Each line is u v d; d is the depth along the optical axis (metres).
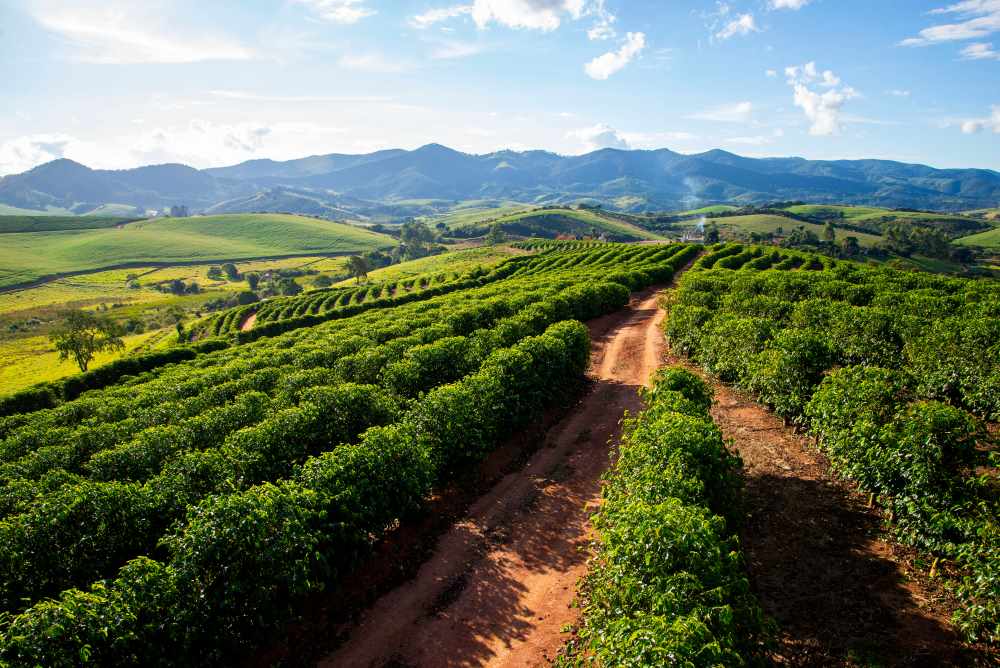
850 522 13.52
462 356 25.12
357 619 12.36
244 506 11.27
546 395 22.64
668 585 8.50
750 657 8.39
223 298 171.38
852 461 13.85
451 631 11.89
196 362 45.06
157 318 152.62
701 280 46.44
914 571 11.50
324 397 18.64
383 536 15.38
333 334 41.84
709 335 27.31
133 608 9.57
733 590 8.73
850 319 26.48
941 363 20.02
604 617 9.30
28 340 131.88
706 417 15.32
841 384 15.58
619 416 23.06
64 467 21.16
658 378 18.95
